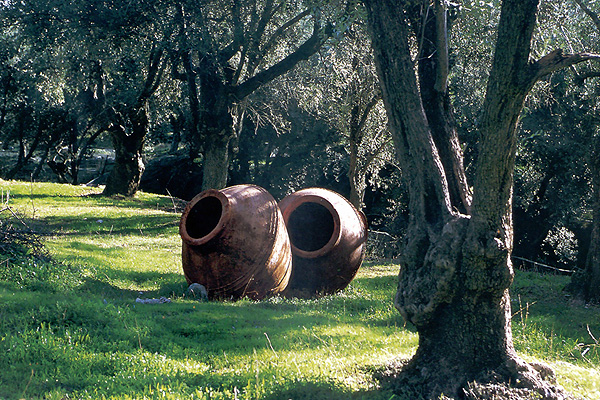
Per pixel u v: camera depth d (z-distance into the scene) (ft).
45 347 21.90
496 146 16.60
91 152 167.94
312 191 44.29
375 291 44.29
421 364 18.08
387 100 18.86
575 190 87.04
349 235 42.04
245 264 36.81
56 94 113.29
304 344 26.58
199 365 22.54
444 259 17.17
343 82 76.59
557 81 58.29
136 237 67.41
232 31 69.92
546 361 24.75
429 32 21.08
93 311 27.71
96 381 19.40
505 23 16.61
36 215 73.82
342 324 31.86
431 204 18.34
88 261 46.34
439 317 17.83
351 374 19.75
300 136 125.39
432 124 19.84
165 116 113.50
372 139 81.92
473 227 16.99
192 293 37.78
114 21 65.46
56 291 33.55
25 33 71.36
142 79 84.99
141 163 105.91
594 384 19.70
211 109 74.59
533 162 88.38
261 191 39.34
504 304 17.72
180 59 76.95
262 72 72.43
